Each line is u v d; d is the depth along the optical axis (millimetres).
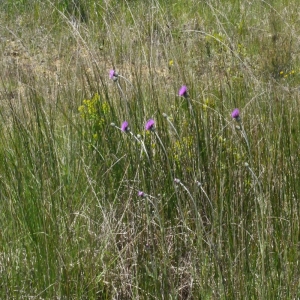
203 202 4180
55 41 8727
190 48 7332
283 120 4645
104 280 3867
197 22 9305
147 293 3752
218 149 4488
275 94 5383
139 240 3984
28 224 4066
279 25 9273
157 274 3799
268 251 3682
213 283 3576
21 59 8188
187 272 3863
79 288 3750
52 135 4629
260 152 4441
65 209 4152
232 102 5262
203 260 3625
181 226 4043
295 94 5559
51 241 3855
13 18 10117
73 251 3924
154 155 4551
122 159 4566
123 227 4219
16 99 5797
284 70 7664
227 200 4160
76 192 4441
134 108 4930
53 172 4406
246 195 4090
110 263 3896
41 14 10047
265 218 3814
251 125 4758
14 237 4016
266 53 7895
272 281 3572
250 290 3588
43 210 3984
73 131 5117
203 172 4289
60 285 3691
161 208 3977
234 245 3701
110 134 4797
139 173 4414
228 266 3666
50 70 6742
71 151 4750
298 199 4082
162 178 4414
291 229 3871
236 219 3977
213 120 4723
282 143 4418
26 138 4672
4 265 3725
